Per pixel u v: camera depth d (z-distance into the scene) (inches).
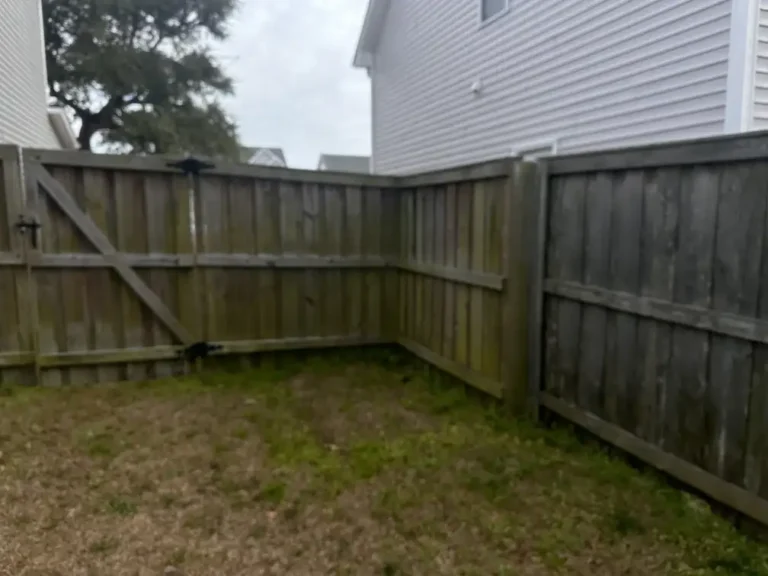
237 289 188.5
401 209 203.8
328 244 198.2
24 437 127.3
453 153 337.1
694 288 93.7
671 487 102.0
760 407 83.4
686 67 187.0
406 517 94.1
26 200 162.2
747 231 83.9
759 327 81.9
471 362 158.1
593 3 225.3
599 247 115.6
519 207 134.5
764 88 170.9
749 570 78.4
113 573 79.0
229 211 184.2
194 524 92.3
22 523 91.6
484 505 97.8
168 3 756.0
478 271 151.9
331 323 202.4
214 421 139.4
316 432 132.8
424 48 364.2
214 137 800.3
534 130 265.0
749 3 165.0
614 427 113.7
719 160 87.3
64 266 167.9
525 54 268.2
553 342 132.7
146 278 177.2
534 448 121.7
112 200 170.9
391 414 145.3
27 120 406.9
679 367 98.2
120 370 178.1
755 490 84.7
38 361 167.9
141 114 737.6
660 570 79.2
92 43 711.1
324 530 90.6
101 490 103.3
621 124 215.6
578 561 81.7
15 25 371.9
